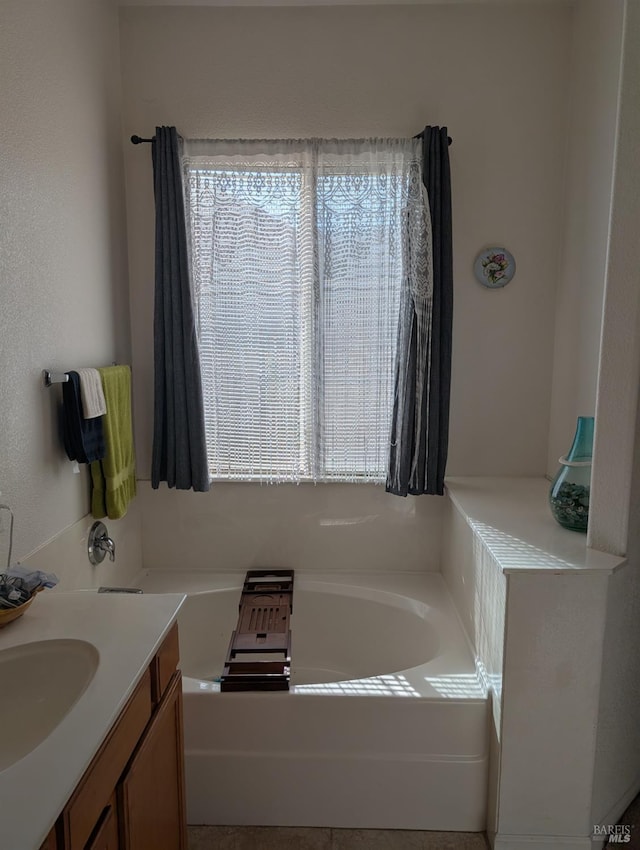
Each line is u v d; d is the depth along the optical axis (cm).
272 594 241
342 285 238
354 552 261
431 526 258
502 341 250
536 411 254
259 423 248
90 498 209
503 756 171
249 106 237
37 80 171
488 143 238
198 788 184
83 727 101
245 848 178
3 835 80
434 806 184
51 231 180
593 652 166
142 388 252
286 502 258
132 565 252
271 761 183
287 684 182
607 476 171
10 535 156
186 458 240
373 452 249
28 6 165
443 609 230
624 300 164
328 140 230
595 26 212
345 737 182
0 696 123
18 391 162
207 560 262
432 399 234
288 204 235
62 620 139
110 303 227
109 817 108
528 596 164
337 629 247
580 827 174
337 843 180
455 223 243
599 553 172
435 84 235
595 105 212
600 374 169
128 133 239
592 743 170
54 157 182
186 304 232
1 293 154
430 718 181
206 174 233
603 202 205
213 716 182
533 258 245
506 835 175
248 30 233
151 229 244
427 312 229
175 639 149
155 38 234
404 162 229
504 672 167
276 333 242
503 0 228
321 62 234
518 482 250
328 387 245
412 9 232
